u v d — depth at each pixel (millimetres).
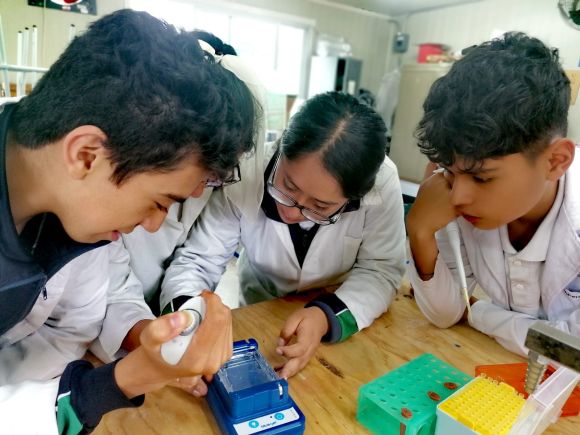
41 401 508
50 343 767
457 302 973
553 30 3832
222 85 522
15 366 716
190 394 711
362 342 914
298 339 830
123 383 532
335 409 706
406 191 3664
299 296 1085
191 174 535
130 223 561
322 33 4926
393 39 5359
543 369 571
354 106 828
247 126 571
